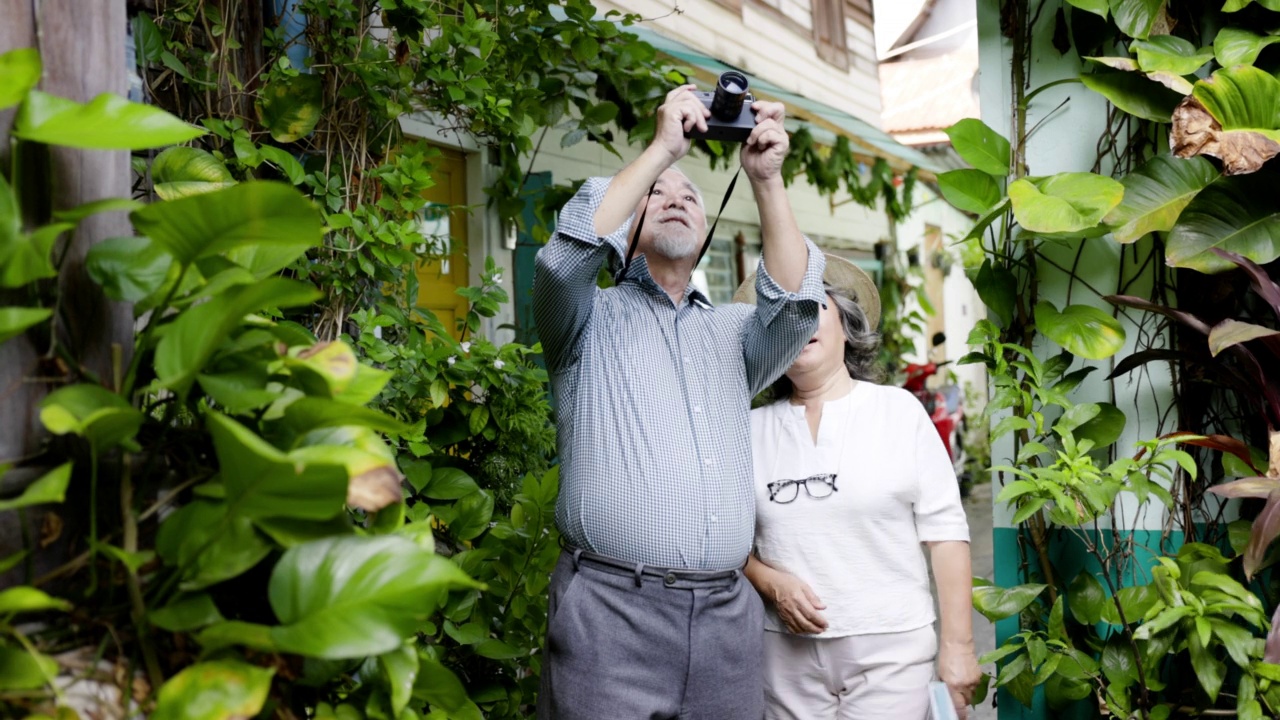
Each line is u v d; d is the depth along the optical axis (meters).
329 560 1.10
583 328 2.16
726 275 7.41
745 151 2.09
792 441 2.37
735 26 7.19
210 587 1.20
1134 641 2.49
